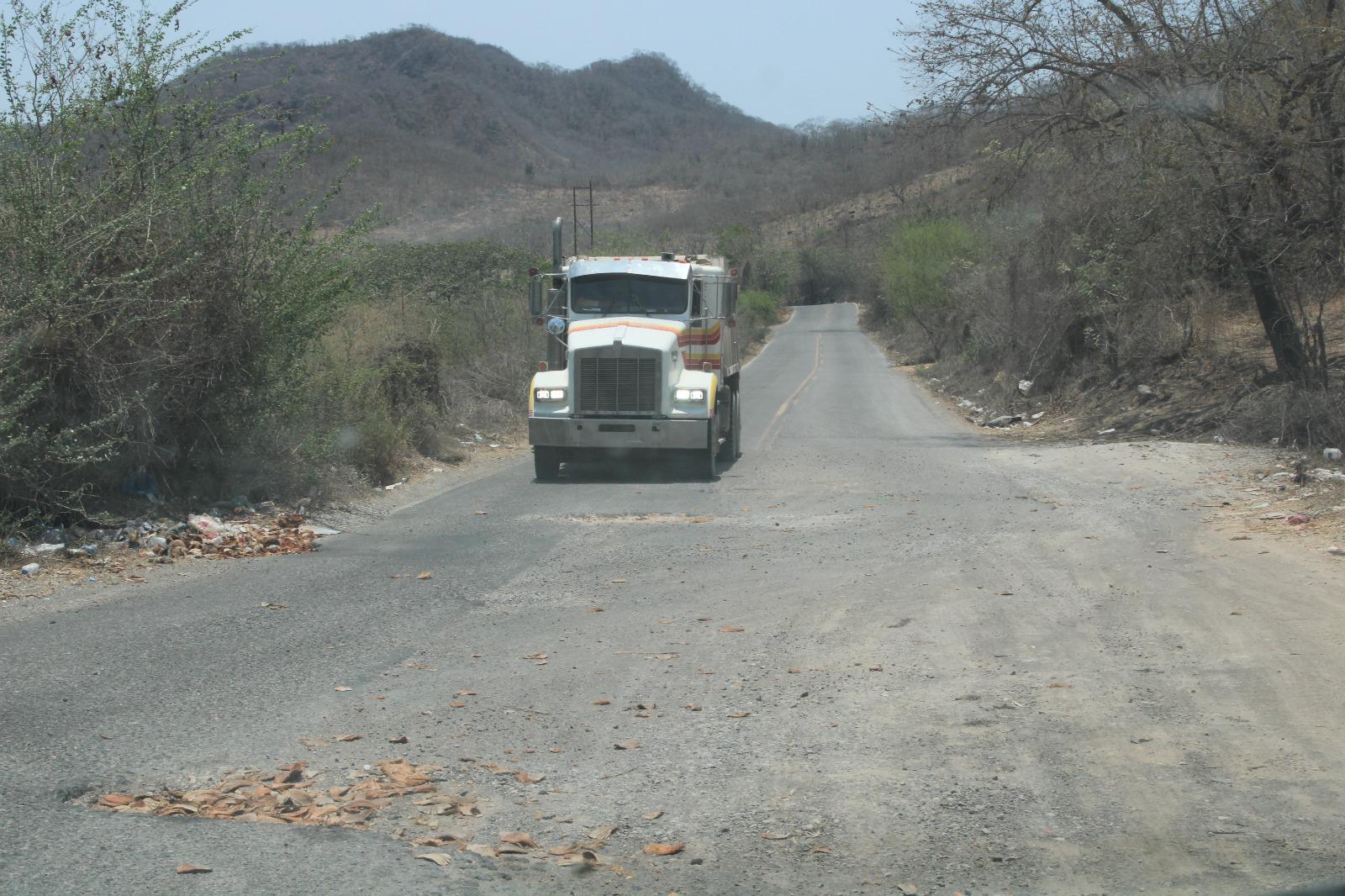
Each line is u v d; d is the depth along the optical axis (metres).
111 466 11.95
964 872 4.45
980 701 6.45
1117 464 16.58
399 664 7.34
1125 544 10.85
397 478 16.73
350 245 14.49
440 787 5.32
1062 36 19.86
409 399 19.38
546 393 16.61
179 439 13.06
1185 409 20.94
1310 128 17.14
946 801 5.12
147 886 4.26
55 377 11.41
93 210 11.86
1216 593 8.73
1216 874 4.36
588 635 8.05
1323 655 7.02
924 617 8.33
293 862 4.49
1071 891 4.27
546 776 5.48
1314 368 18.97
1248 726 5.91
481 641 7.90
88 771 5.43
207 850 4.58
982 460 18.20
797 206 156.25
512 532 12.40
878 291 72.00
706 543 11.59
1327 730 5.80
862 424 25.83
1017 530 11.76
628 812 5.06
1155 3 18.20
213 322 12.78
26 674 7.01
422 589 9.52
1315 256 18.20
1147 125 18.84
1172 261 20.20
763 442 21.92
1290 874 4.33
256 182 13.22
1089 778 5.32
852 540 11.51
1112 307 22.91
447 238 100.56
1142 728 5.95
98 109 11.97
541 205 146.75
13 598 9.11
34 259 11.03
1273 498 12.84
